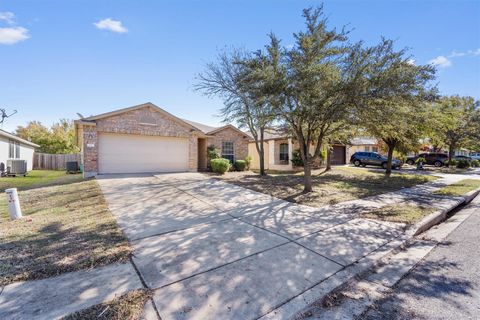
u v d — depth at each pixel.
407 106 7.02
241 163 16.42
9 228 4.41
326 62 6.92
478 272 3.19
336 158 24.38
